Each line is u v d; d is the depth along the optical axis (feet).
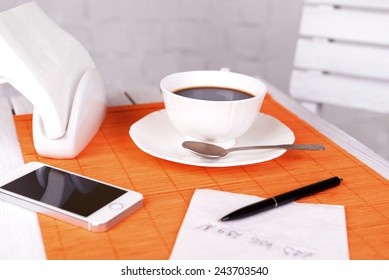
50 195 1.97
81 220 1.82
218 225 1.86
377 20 3.78
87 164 2.29
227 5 5.61
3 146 2.46
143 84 5.83
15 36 2.21
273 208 1.97
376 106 3.92
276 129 2.56
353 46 3.88
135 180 2.17
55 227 1.84
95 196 1.98
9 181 2.06
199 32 5.71
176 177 2.21
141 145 2.28
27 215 1.91
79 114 2.30
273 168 2.31
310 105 4.12
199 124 2.28
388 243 1.80
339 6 4.13
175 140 2.47
